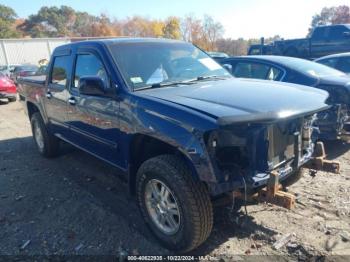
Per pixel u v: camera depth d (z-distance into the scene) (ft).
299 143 10.50
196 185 9.36
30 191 15.06
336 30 48.85
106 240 11.09
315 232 11.08
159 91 11.23
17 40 132.46
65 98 15.24
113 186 15.29
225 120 8.33
